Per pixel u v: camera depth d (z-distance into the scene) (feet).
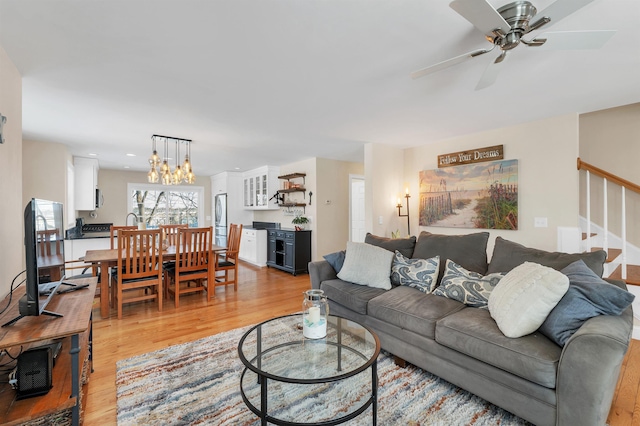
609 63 7.00
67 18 5.19
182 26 5.48
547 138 11.27
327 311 6.41
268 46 6.19
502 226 12.42
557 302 5.45
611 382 4.50
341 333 6.66
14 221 6.84
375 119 11.19
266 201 22.09
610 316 4.99
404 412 5.81
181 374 7.09
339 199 20.11
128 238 10.82
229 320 10.59
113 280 12.26
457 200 13.99
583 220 12.80
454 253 8.97
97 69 7.11
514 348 5.27
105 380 6.84
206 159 19.45
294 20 5.32
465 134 13.56
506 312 5.78
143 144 14.93
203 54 6.49
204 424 5.48
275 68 7.16
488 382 5.68
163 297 13.43
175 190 26.89
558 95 9.00
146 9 4.98
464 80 7.88
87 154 17.44
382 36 5.85
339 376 4.67
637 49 6.36
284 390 6.47
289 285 15.71
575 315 5.11
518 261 7.49
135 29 5.56
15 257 6.90
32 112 10.11
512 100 9.39
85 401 6.09
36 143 14.07
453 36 5.87
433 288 8.59
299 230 18.66
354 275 9.67
